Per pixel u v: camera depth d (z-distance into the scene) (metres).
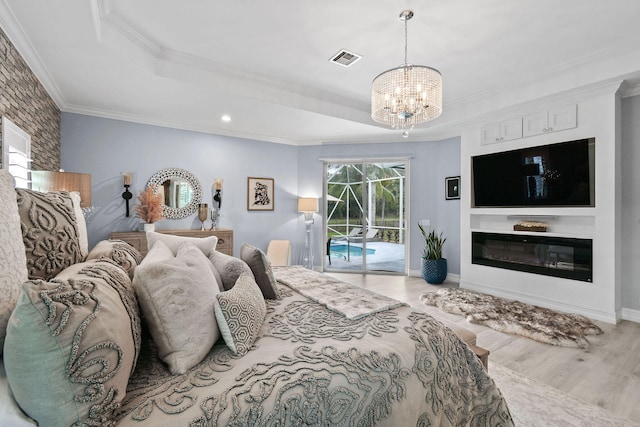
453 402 1.24
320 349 1.12
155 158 4.23
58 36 2.23
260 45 2.71
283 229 5.43
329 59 2.96
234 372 0.96
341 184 5.66
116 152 3.95
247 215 5.04
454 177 4.86
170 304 1.06
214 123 4.39
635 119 3.07
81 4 1.91
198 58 2.95
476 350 1.74
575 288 3.26
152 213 3.92
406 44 2.62
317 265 5.60
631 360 2.26
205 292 1.17
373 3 2.16
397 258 5.51
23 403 0.66
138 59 2.63
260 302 1.41
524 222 3.83
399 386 1.08
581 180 3.23
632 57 2.72
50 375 0.66
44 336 0.66
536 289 3.56
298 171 5.57
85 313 0.74
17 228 0.89
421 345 1.24
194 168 4.54
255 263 1.79
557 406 1.72
